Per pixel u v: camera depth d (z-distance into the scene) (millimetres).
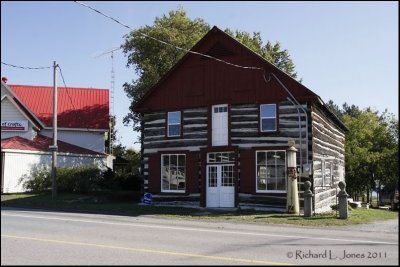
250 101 25062
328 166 27922
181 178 26750
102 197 29547
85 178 31734
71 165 35344
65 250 10578
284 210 23391
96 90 43531
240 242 12102
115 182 34156
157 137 27641
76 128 39188
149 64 38500
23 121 35281
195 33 39781
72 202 26609
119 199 30328
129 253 10234
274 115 24469
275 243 11992
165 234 13594
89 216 19469
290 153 22234
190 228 15477
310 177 23297
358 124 49844
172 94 27422
